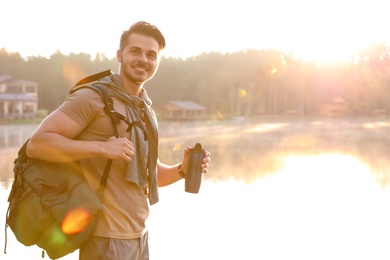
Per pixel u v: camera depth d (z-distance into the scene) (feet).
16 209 6.84
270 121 229.04
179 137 99.81
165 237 18.42
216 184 31.37
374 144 76.74
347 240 18.22
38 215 6.68
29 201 6.77
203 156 8.43
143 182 7.39
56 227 6.69
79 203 6.68
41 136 6.81
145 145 7.34
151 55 7.54
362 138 93.86
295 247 17.34
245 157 54.19
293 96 375.45
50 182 6.84
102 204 7.05
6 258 15.37
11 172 38.17
